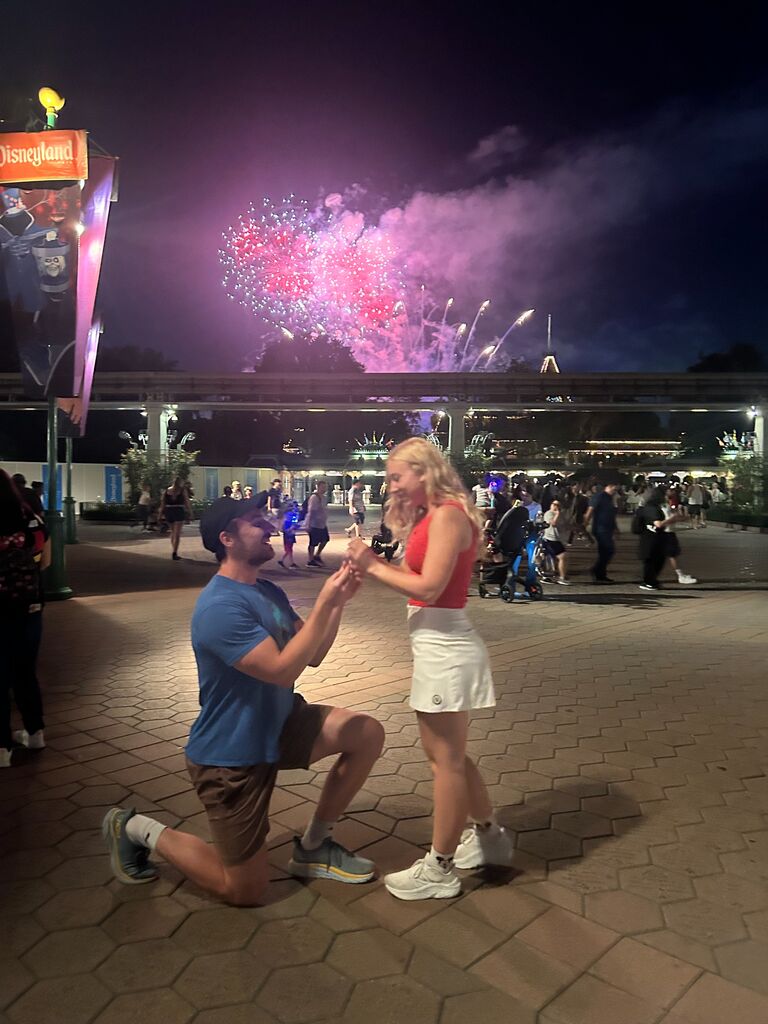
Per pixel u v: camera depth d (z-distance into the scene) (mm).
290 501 14539
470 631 2793
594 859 3166
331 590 2570
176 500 15242
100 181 9320
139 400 39562
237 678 2598
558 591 11172
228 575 2686
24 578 4176
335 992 2354
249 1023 2223
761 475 29547
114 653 6965
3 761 4156
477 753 4383
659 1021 2223
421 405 40469
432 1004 2297
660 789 3883
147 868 2998
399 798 3750
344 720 2848
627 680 6004
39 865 3129
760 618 8812
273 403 39844
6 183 8922
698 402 40312
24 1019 2242
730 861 3154
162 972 2447
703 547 19062
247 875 2670
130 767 4180
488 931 2662
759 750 4438
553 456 53000
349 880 2967
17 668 4332
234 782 2600
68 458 19094
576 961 2498
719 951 2549
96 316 11055
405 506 2812
